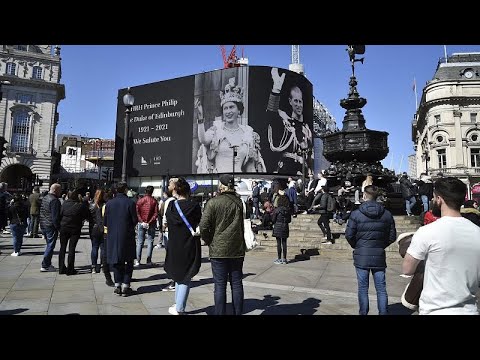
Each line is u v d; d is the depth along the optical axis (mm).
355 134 13609
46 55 58625
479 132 54938
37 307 4793
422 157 66500
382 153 13758
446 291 2088
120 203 5680
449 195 2246
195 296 5570
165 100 51000
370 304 5156
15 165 56562
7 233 15141
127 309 4785
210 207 4109
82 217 7285
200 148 46906
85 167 81750
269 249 10578
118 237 5504
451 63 59969
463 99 55938
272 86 45750
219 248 4066
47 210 7340
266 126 44844
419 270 2512
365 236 4297
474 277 2092
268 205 13164
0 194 9453
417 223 11641
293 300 5301
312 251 9922
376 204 4352
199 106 47781
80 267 8047
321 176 13438
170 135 49938
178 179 4750
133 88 54562
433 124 58281
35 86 57562
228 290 6039
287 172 45312
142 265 8477
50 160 57969
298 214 14133
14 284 6180
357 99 14094
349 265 8570
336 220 12812
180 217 4535
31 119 57031
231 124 45188
